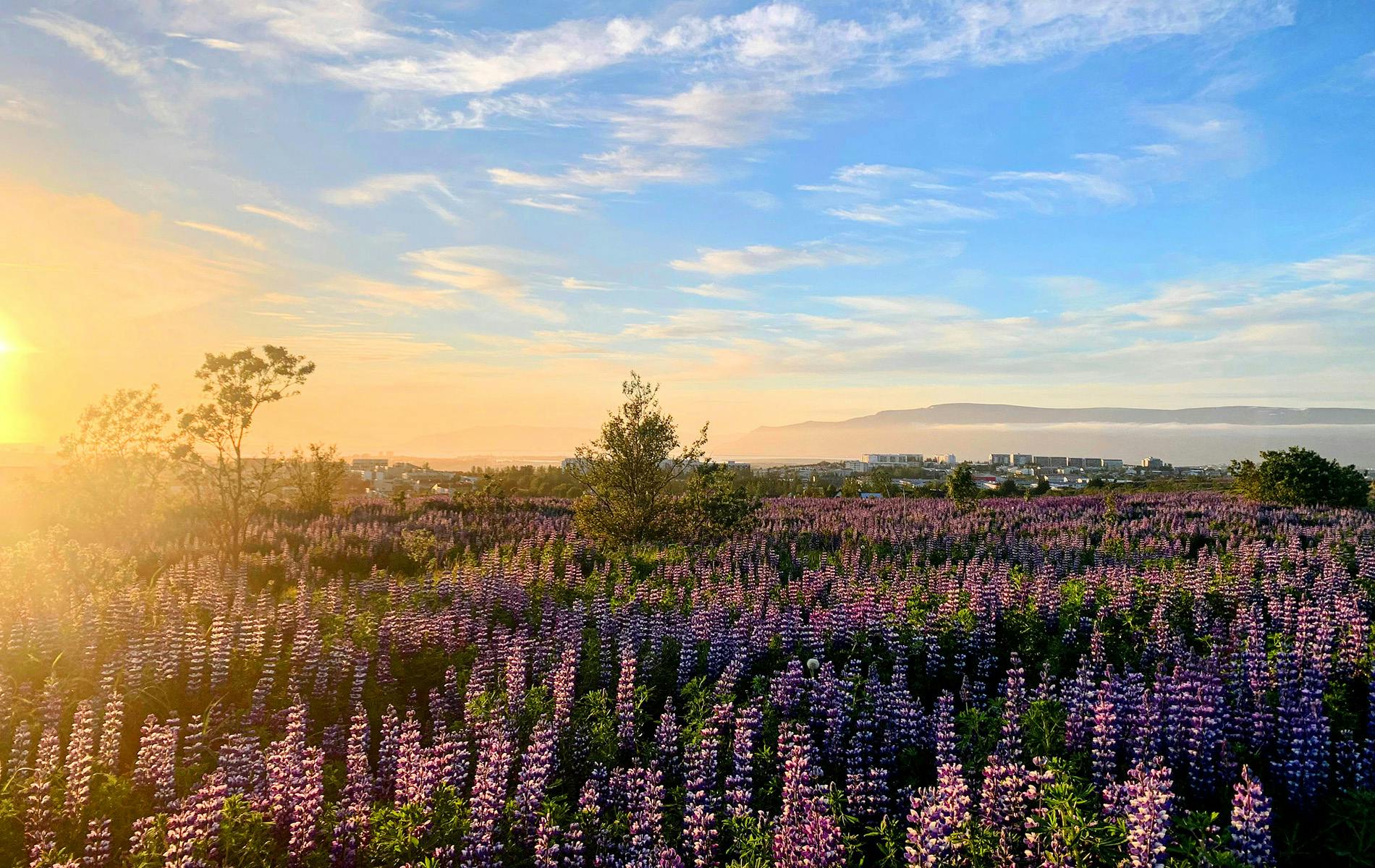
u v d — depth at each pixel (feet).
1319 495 123.85
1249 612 49.85
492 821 29.60
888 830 30.19
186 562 80.59
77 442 102.73
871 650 49.44
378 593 72.28
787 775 30.99
